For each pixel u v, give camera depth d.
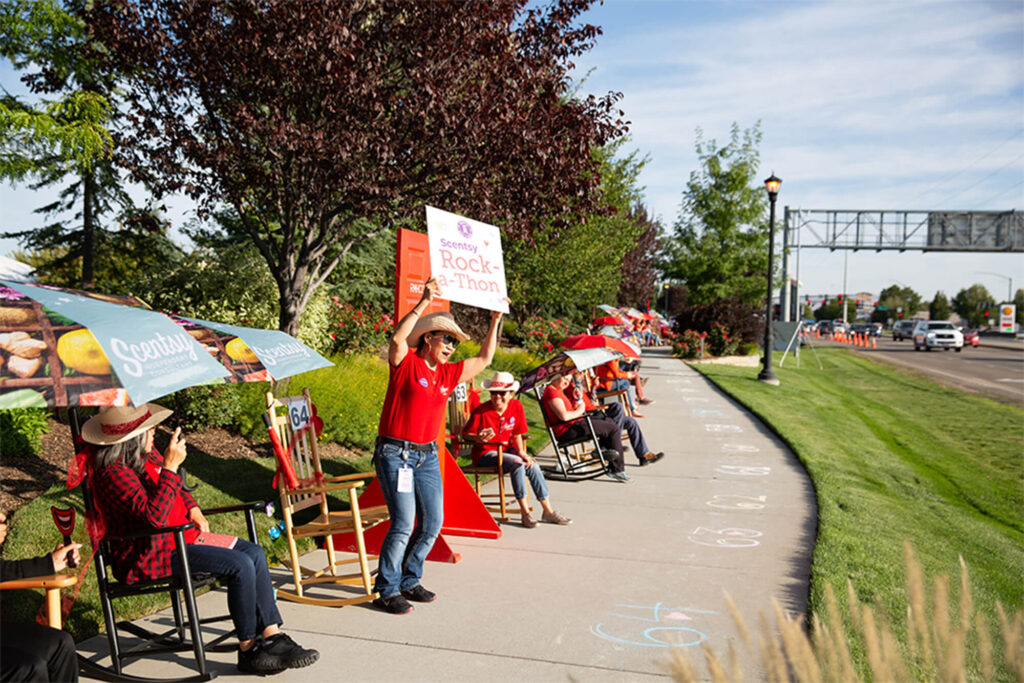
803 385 23.06
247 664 3.84
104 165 13.68
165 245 15.52
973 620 4.02
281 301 9.62
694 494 8.09
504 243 16.91
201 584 3.83
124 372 3.01
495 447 6.88
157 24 8.15
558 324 24.61
